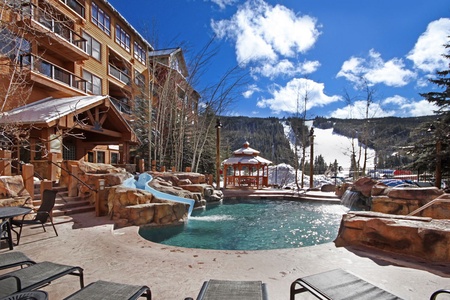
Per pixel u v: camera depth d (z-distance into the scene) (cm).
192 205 952
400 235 409
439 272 335
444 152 1290
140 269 350
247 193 1523
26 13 725
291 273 337
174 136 1973
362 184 1191
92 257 398
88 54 1662
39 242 473
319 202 1341
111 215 685
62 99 1265
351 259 387
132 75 2267
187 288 293
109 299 179
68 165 884
